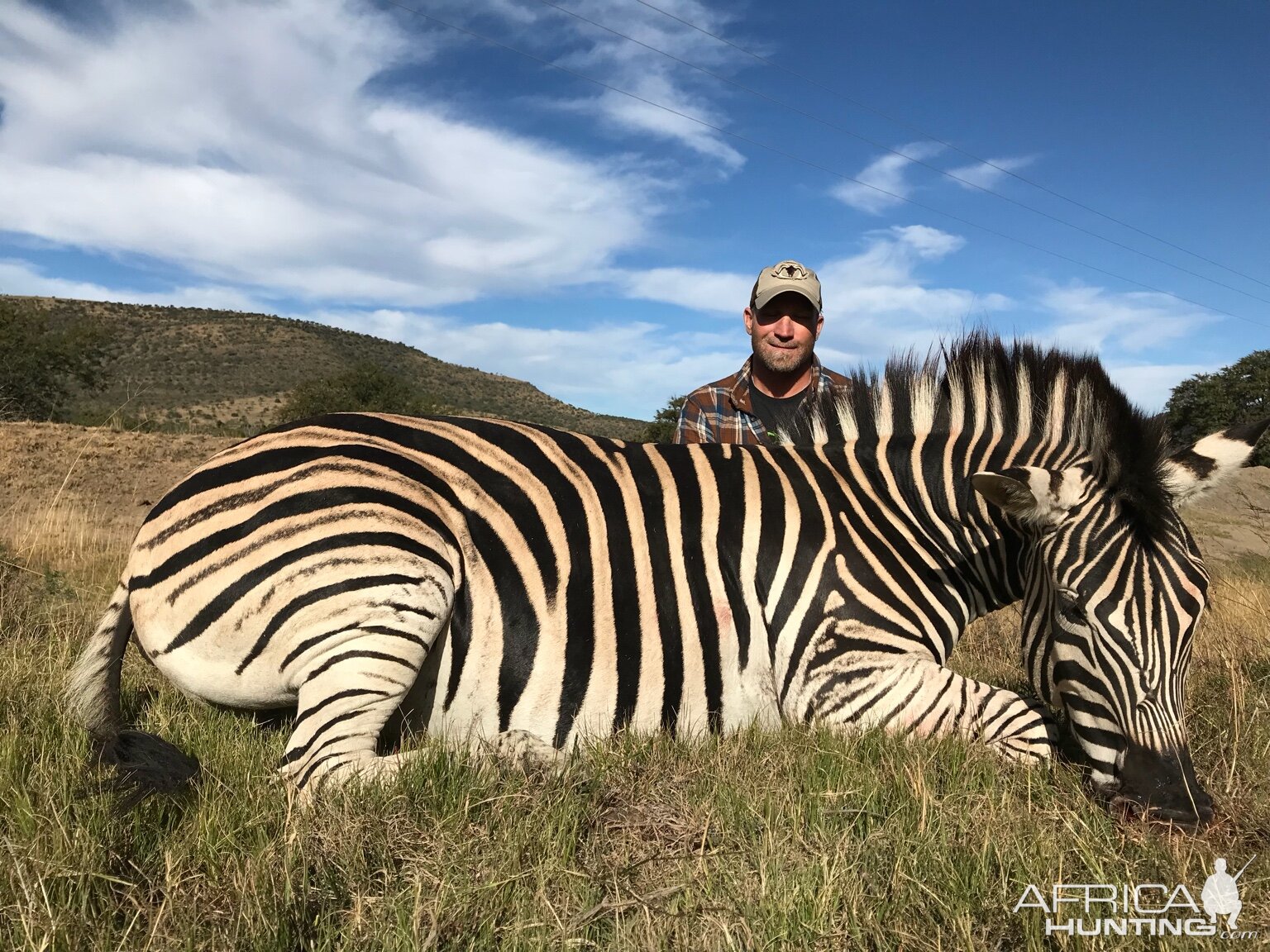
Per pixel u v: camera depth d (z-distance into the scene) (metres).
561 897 1.96
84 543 9.09
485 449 3.08
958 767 2.70
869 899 1.98
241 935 1.74
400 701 2.68
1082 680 2.68
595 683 2.92
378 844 2.09
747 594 3.17
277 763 2.67
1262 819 2.46
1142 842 2.29
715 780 2.56
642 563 3.05
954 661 4.60
